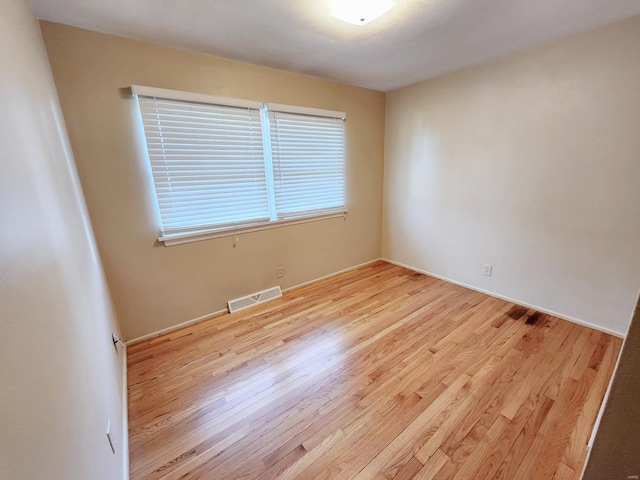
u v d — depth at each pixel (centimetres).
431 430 142
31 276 61
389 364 190
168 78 204
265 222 274
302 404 160
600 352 194
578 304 228
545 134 225
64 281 88
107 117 187
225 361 197
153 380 180
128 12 158
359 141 337
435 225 327
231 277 264
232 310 266
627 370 50
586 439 133
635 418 51
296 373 184
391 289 307
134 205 206
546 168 229
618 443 54
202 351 209
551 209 232
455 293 293
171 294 232
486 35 198
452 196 303
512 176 251
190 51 210
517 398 159
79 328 95
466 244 300
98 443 91
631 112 185
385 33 190
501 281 276
